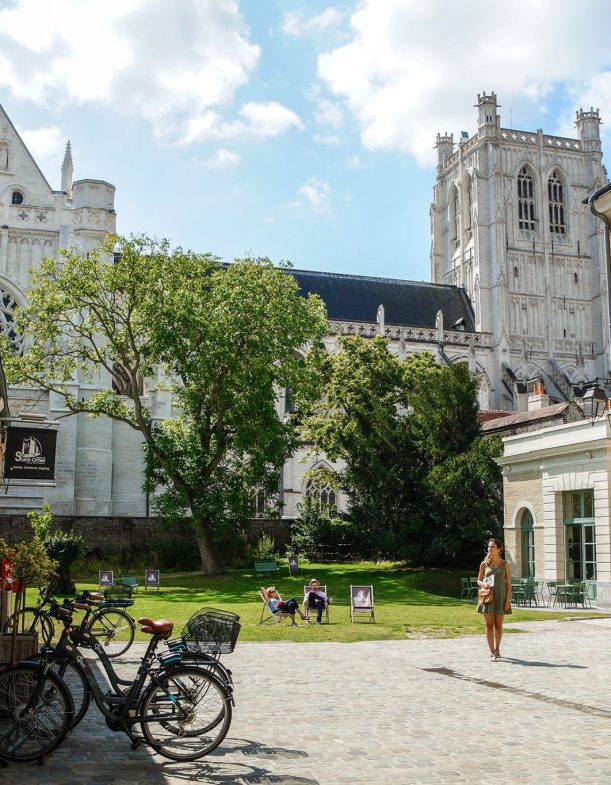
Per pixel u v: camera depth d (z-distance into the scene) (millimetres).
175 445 45406
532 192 108125
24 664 9539
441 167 118125
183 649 10328
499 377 99500
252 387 43156
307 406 49625
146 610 28422
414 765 9406
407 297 103750
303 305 46688
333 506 60812
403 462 47656
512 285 104312
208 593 36438
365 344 55969
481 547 43844
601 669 16750
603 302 104625
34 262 66625
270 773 9086
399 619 26922
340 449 53188
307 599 26141
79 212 67125
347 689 14320
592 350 106062
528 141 107500
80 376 64188
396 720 11781
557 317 105375
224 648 10875
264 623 25859
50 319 49156
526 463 37844
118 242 47500
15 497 60406
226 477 46188
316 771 9172
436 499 44969
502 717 12023
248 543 56031
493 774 9055
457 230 113750
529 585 33375
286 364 44906
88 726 11336
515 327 103375
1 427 21516
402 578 42594
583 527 34000
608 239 22516
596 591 32219
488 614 18125
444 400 48094
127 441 68188
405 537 45312
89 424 64688
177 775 9023
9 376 49281
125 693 10117
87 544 50219
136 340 51969
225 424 46406
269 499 51062
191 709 9852
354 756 9797
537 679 15492
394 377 55469
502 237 103375
